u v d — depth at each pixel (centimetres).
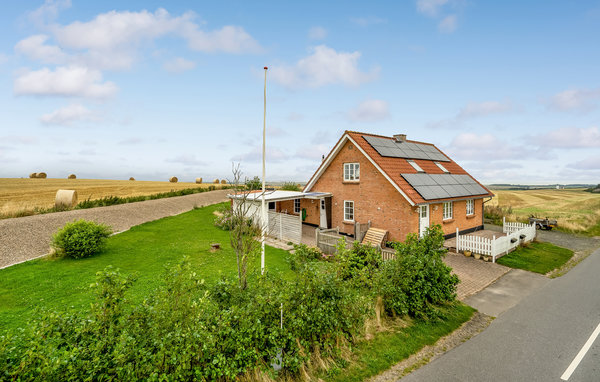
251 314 581
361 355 687
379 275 850
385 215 1723
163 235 1848
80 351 421
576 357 692
